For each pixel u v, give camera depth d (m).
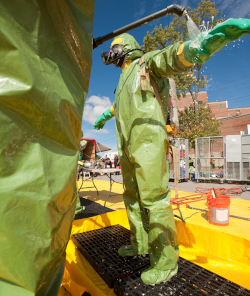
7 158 0.61
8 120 0.61
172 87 1.96
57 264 0.84
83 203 3.71
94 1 0.91
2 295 0.57
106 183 7.19
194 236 2.28
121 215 2.98
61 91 0.78
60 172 0.77
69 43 0.82
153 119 1.51
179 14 1.30
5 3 0.60
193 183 9.38
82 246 2.04
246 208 3.30
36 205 0.66
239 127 27.59
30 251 0.63
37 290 0.64
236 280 1.61
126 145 1.65
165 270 1.45
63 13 0.78
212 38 0.97
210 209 2.38
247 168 8.80
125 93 1.68
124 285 1.42
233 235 1.95
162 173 1.49
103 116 3.01
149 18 1.36
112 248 1.99
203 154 10.02
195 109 16.94
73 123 0.88
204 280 1.46
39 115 0.69
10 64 0.62
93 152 12.02
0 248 0.58
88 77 0.95
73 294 1.74
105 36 1.47
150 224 1.50
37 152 0.69
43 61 0.71
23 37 0.64
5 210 0.59
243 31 0.89
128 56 1.83
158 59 1.40
